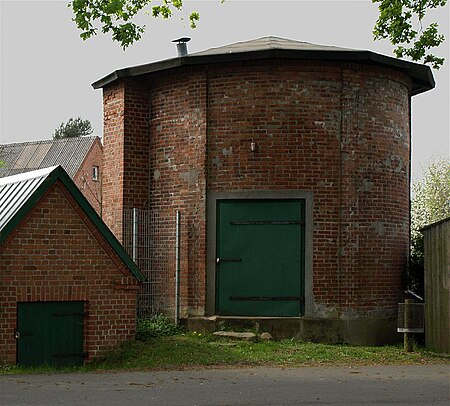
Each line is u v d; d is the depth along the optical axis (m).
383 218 20.48
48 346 16.52
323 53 19.55
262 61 19.81
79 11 19.94
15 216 16.08
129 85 21.33
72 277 16.72
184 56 20.00
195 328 19.70
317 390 12.89
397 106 21.19
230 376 14.52
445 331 18.19
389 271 20.56
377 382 13.85
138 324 19.28
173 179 20.73
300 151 19.73
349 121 20.03
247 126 19.86
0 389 12.75
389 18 19.88
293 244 19.67
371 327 19.91
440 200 41.09
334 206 19.81
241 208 19.92
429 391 12.84
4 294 16.03
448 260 18.20
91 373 14.91
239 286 19.81
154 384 13.46
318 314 19.58
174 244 20.45
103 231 16.97
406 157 21.72
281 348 18.03
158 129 21.17
